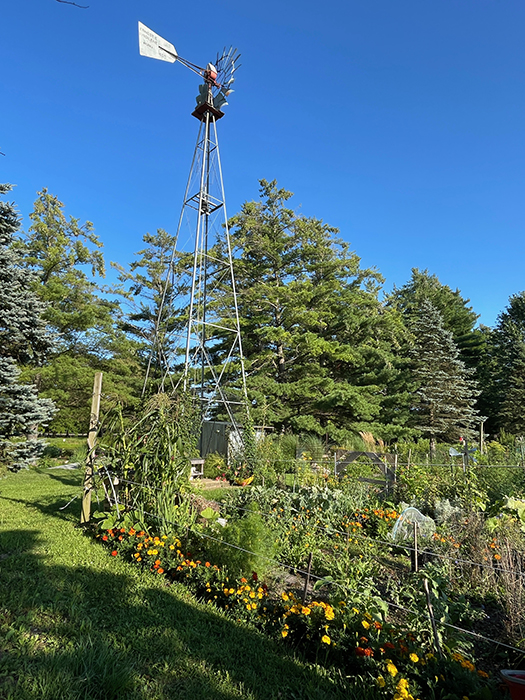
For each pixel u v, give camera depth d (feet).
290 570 16.52
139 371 78.18
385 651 10.03
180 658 10.24
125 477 20.16
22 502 27.94
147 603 13.05
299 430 66.90
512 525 17.26
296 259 80.89
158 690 8.89
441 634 10.88
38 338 38.42
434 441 76.07
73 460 56.08
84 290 71.46
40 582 13.75
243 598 13.00
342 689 9.59
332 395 65.00
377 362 80.59
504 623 12.07
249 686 9.45
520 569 14.35
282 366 75.61
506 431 90.53
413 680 9.06
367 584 13.01
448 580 13.41
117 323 80.38
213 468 38.06
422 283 138.62
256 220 78.18
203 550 16.43
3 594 12.53
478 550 15.87
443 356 86.38
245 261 77.71
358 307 81.46
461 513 19.67
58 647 10.03
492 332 116.88
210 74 40.45
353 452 31.24
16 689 8.29
